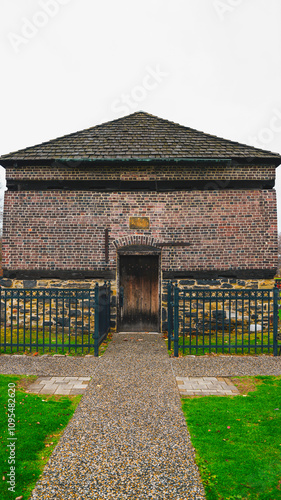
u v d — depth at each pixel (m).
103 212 9.64
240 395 5.21
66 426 4.21
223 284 9.52
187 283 9.55
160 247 9.61
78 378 5.89
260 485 3.14
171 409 4.70
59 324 9.52
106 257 9.59
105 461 3.49
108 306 9.32
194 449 3.72
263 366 6.59
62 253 9.59
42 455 3.60
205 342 8.49
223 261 9.55
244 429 4.14
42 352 7.50
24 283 9.57
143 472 3.32
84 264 9.58
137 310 9.82
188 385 5.62
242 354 7.37
